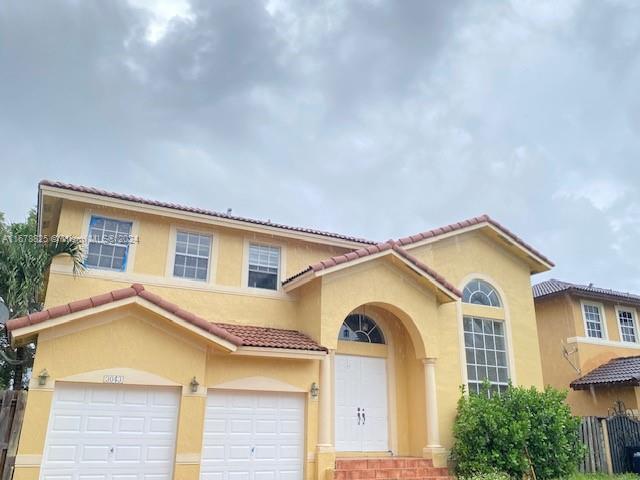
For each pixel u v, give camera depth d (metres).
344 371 15.51
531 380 17.66
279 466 12.82
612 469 16.73
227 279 15.39
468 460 14.27
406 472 13.88
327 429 13.34
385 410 15.68
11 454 10.24
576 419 15.34
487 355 17.30
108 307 11.05
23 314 12.65
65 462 10.55
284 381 13.25
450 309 16.94
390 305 15.25
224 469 12.25
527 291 18.78
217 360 12.66
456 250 18.00
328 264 14.12
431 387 15.21
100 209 14.48
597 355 22.22
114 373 11.15
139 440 11.27
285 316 15.66
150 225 14.95
